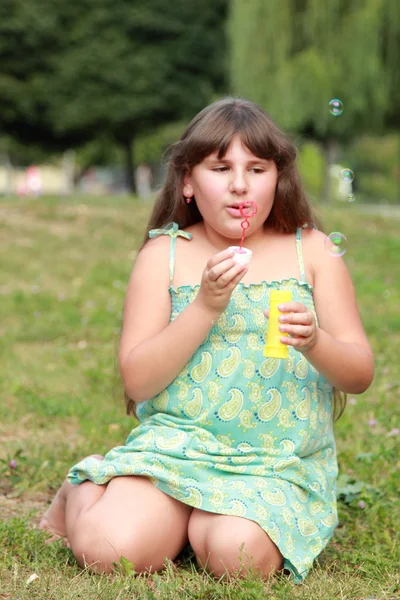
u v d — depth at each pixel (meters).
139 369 2.57
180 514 2.54
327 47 16.02
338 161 47.88
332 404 2.97
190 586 2.37
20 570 2.48
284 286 2.69
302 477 2.61
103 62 23.38
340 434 4.14
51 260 9.70
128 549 2.44
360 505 3.11
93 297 8.27
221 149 2.59
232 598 2.27
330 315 2.74
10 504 3.19
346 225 12.22
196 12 23.69
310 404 2.64
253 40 16.69
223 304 2.49
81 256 9.99
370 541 2.80
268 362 2.60
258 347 2.61
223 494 2.47
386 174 48.44
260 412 2.60
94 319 7.33
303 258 2.78
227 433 2.60
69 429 4.34
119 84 23.52
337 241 2.80
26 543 2.66
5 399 4.86
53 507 2.82
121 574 2.40
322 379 2.70
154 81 23.64
